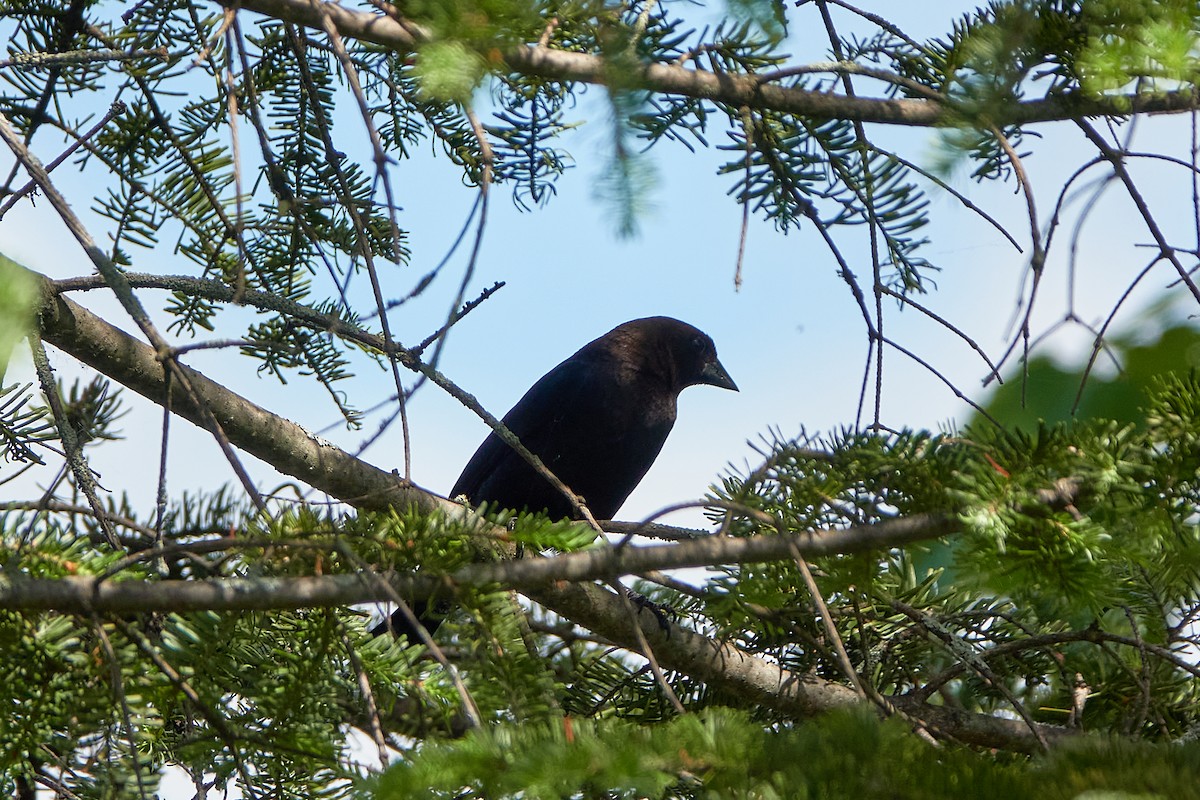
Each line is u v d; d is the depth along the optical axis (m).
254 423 7.35
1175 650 7.12
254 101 5.87
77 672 4.90
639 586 7.96
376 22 5.14
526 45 4.91
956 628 7.76
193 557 5.59
